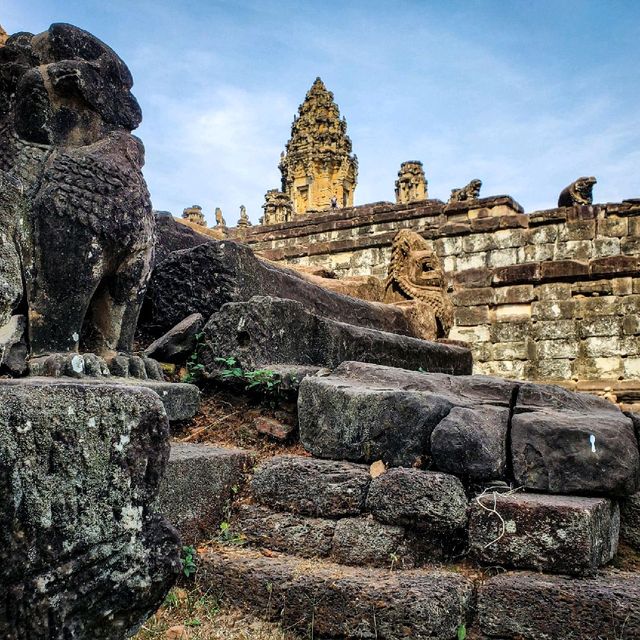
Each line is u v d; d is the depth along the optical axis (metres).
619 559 3.16
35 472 1.61
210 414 4.26
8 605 1.56
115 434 1.83
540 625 2.69
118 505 1.83
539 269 15.16
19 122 3.75
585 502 2.97
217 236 8.72
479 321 15.67
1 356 3.29
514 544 2.91
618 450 3.13
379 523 3.13
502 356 15.38
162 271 5.09
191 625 2.84
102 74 3.96
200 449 3.63
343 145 38.16
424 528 3.07
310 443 3.62
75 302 3.60
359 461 3.45
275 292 5.41
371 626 2.73
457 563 3.08
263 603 2.96
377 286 8.99
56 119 3.82
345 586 2.82
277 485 3.41
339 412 3.52
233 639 2.76
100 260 3.65
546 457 3.20
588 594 2.66
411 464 3.32
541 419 3.31
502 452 3.25
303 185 37.91
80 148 3.80
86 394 1.77
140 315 5.21
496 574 2.95
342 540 3.14
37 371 3.40
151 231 4.00
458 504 3.06
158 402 1.99
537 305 15.22
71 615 1.71
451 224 16.58
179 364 4.60
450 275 16.17
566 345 14.88
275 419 4.06
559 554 2.84
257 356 4.31
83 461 1.73
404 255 9.30
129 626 1.90
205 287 4.91
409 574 2.93
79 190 3.59
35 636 1.61
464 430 3.24
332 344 4.84
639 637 2.55
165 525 2.00
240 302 4.52
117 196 3.73
